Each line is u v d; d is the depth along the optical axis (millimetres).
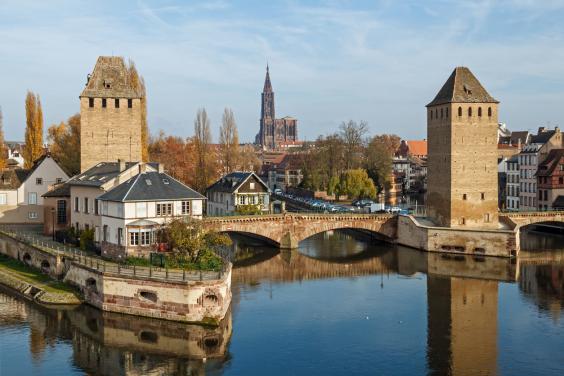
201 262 60156
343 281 73125
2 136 119938
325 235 114562
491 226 95438
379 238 104562
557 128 122312
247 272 78312
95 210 71875
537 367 45219
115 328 52969
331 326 54812
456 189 94125
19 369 44844
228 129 138375
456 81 95562
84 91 89188
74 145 113625
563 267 80188
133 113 91438
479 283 71625
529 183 124312
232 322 55812
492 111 94688
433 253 91312
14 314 56969
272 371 44438
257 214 94938
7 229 85750
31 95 114562
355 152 151625
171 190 68188
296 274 77125
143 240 64812
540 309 60281
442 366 45375
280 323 55656
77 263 61688
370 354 47906
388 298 64812
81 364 45812
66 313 57156
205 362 46094
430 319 57031
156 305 54062
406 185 175000
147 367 45250
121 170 74750
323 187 150250
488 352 48281
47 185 92812
